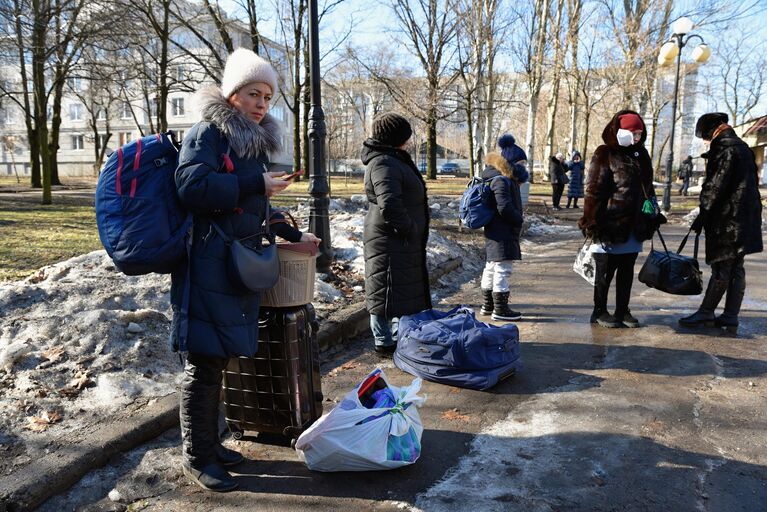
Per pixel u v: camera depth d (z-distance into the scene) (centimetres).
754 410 372
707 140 537
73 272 531
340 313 545
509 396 399
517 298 706
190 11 1955
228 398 327
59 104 2848
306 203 1225
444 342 416
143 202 249
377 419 294
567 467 304
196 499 275
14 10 1293
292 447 323
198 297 260
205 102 271
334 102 3950
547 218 1612
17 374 364
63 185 2858
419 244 457
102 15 1442
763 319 588
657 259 545
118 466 299
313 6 636
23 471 270
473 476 296
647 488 283
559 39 2706
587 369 451
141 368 387
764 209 1742
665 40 2605
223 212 263
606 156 531
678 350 492
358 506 270
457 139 7612
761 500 272
